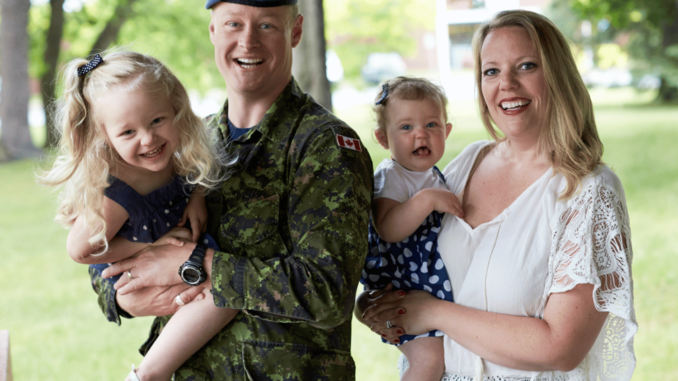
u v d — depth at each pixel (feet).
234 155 6.00
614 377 5.65
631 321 5.10
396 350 14.94
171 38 58.49
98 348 16.08
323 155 5.58
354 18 77.82
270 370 5.52
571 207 5.41
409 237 6.26
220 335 5.70
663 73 66.28
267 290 5.24
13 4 52.60
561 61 5.65
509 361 5.51
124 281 5.68
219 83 64.08
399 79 6.81
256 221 5.70
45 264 23.97
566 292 5.32
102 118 5.45
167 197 5.80
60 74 5.69
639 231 23.30
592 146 5.69
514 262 5.60
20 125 52.90
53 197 5.90
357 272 5.41
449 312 5.83
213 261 5.44
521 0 78.48
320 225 5.41
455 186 6.51
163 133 5.55
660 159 37.29
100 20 56.95
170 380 5.90
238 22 5.88
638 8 56.08
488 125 6.43
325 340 5.74
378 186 6.56
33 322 18.04
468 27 80.53
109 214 5.57
